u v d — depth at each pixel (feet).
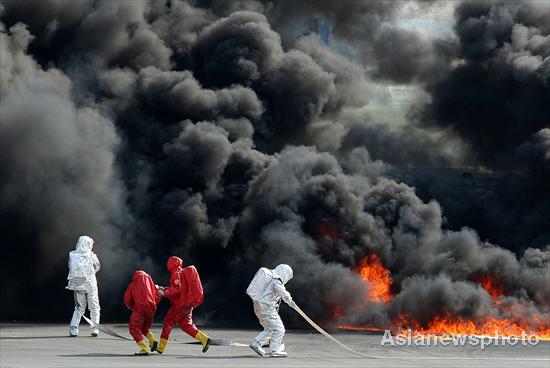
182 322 130.82
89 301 168.14
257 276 130.21
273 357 129.59
